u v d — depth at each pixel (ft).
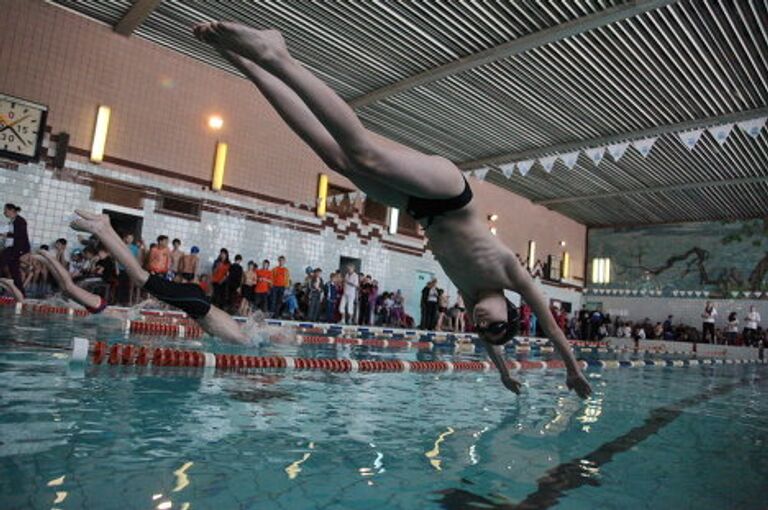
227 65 39.32
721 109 35.58
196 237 39.14
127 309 30.19
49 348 12.78
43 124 33.01
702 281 66.95
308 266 44.93
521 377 17.93
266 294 38.17
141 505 4.49
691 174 50.52
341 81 38.04
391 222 51.16
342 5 28.91
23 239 26.13
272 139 43.16
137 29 34.99
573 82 34.30
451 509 5.04
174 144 38.42
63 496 4.53
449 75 35.12
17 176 32.30
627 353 44.24
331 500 5.02
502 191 62.23
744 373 30.22
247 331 24.67
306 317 41.68
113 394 8.84
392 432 8.06
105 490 4.75
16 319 19.26
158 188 37.52
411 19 29.73
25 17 32.73
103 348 12.75
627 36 28.68
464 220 7.23
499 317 7.23
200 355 13.41
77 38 34.53
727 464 7.85
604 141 42.73
